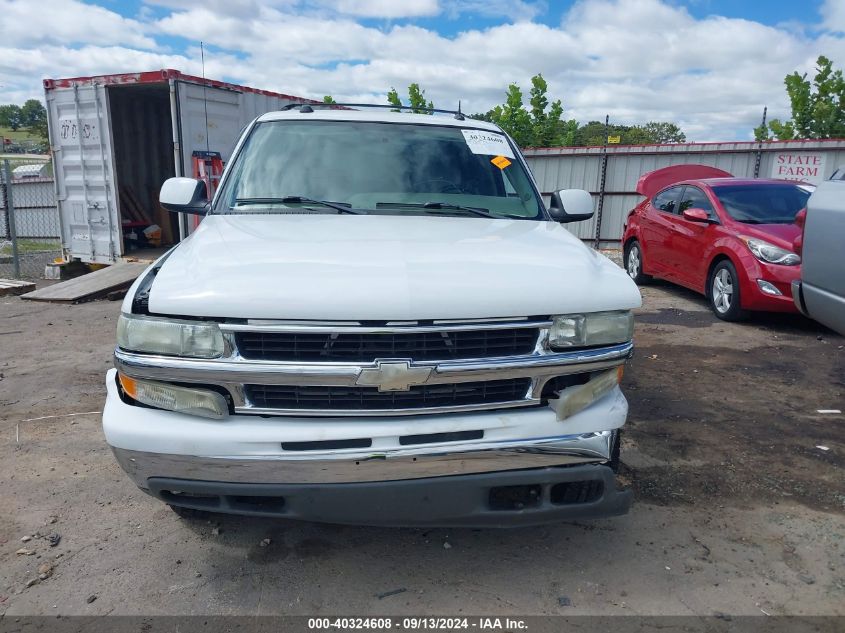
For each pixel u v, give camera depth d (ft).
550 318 8.11
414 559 9.32
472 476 7.94
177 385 7.90
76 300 28.55
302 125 12.94
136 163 38.60
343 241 9.17
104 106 33.12
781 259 22.06
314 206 11.30
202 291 7.70
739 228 23.95
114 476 11.71
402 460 7.70
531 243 9.68
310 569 9.04
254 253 8.55
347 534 9.92
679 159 43.57
